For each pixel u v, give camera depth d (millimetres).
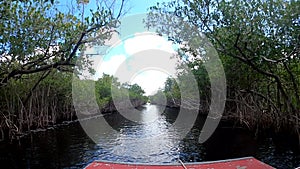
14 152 13570
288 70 13727
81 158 12281
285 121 15492
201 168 6539
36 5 11234
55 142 16453
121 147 14836
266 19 12453
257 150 13078
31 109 21453
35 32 11344
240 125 20344
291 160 11195
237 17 12273
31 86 20844
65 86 27469
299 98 14320
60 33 11367
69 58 11305
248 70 16453
